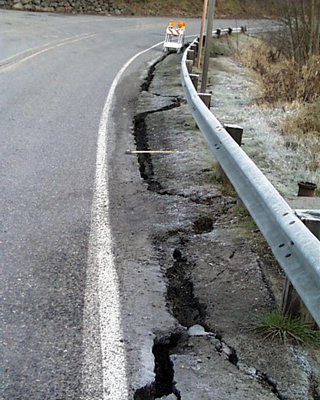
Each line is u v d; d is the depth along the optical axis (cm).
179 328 335
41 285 378
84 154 705
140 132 866
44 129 820
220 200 552
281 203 347
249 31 3356
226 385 285
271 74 1305
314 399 283
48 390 276
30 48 1741
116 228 482
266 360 308
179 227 487
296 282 286
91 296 366
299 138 822
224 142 527
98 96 1098
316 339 327
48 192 563
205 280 398
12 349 306
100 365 296
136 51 1953
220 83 1361
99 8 3519
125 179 616
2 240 446
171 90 1184
